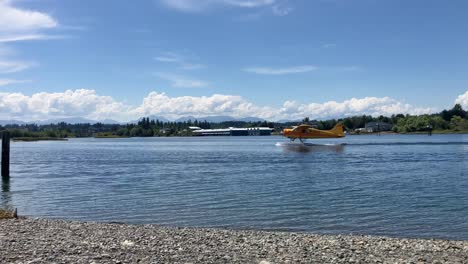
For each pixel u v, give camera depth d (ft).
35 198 97.40
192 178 139.54
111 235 51.37
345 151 294.46
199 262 38.17
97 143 577.84
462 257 41.81
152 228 59.06
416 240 51.39
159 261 37.99
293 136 361.51
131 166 190.70
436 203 87.51
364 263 38.99
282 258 40.29
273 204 87.25
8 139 141.69
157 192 106.42
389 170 162.81
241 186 117.80
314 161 212.23
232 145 434.71
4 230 52.95
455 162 196.95
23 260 36.96
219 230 58.23
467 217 73.26
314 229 64.59
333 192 104.99
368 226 66.54
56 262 36.55
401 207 83.10
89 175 150.82
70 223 61.11
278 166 185.57
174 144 499.10
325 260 39.83
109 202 91.25
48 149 380.99
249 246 45.96
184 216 75.41
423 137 640.58
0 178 139.95
